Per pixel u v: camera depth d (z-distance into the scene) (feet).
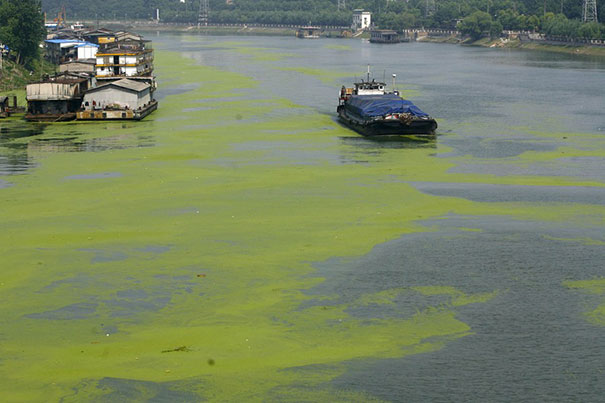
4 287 184.24
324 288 183.52
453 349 154.92
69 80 431.84
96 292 181.37
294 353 153.48
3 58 606.14
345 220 232.73
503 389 141.69
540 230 224.12
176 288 183.52
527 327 163.73
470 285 184.96
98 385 142.20
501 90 551.18
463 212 241.35
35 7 641.40
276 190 265.95
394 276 190.39
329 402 137.90
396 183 276.21
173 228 225.35
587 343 156.87
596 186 274.36
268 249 208.44
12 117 430.61
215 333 161.38
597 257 203.00
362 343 157.48
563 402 137.90
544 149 336.90
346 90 444.55
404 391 141.08
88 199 255.50
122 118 412.77
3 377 144.87
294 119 418.10
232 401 137.90
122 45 515.09
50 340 158.71
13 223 230.68
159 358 151.23
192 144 344.49
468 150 334.44
